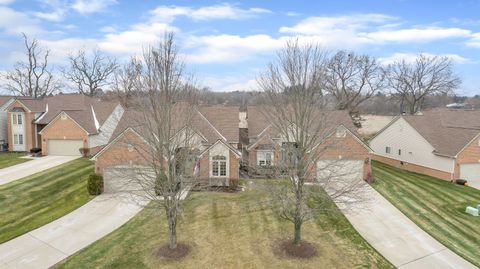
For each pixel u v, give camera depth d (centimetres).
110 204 2178
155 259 1441
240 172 2791
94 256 1477
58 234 1720
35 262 1439
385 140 3728
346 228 1748
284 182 1658
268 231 1711
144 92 1448
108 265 1403
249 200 2206
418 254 1468
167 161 1520
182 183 1544
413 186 2659
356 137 2653
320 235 1661
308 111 1445
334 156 2631
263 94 2186
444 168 2916
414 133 3256
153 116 1411
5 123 4134
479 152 2867
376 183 2691
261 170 1819
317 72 1511
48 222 1878
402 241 1600
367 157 2692
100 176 2395
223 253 1486
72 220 1911
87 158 3488
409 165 3344
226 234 1684
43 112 4044
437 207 2153
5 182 2566
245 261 1413
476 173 2897
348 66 5103
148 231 1741
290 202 1548
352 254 1466
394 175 3058
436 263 1388
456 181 2814
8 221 1903
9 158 3491
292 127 1512
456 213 2059
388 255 1460
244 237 1644
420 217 1938
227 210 2028
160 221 1877
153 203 2131
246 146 2961
